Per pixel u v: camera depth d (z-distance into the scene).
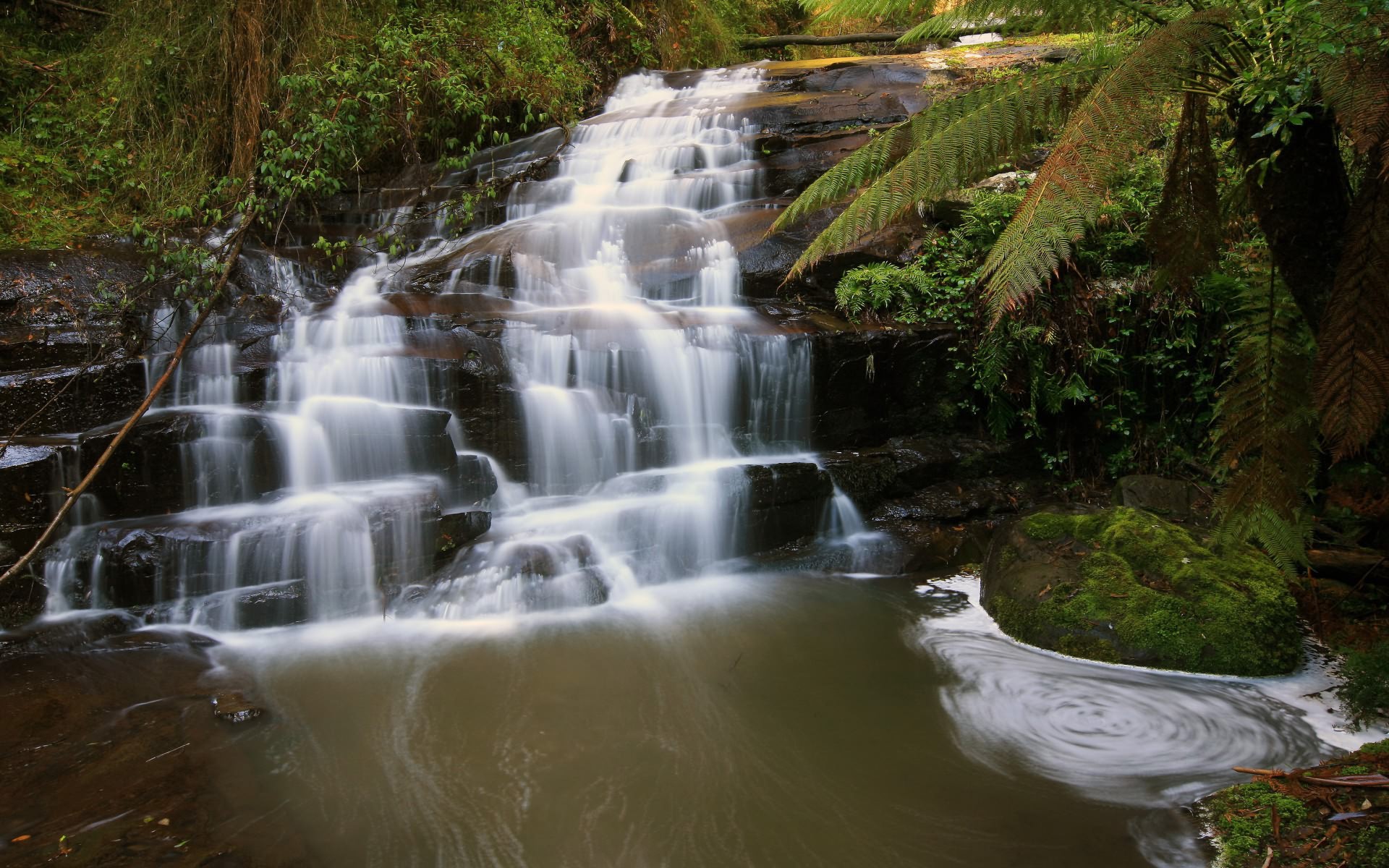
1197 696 4.06
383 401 5.62
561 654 4.46
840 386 6.47
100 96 7.93
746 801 3.29
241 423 5.14
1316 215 2.15
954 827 3.13
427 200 8.34
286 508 5.01
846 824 3.16
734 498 5.69
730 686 4.16
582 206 8.13
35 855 2.89
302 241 7.67
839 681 4.23
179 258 6.21
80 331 5.65
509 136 9.36
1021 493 6.52
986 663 4.42
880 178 2.29
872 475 6.25
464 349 5.88
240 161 7.57
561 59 10.46
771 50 14.58
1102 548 4.89
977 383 6.58
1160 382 6.53
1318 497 5.18
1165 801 3.26
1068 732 3.78
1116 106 1.90
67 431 5.19
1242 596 4.43
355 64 7.78
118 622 4.57
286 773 3.41
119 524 4.82
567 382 6.03
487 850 2.99
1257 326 2.57
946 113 2.43
